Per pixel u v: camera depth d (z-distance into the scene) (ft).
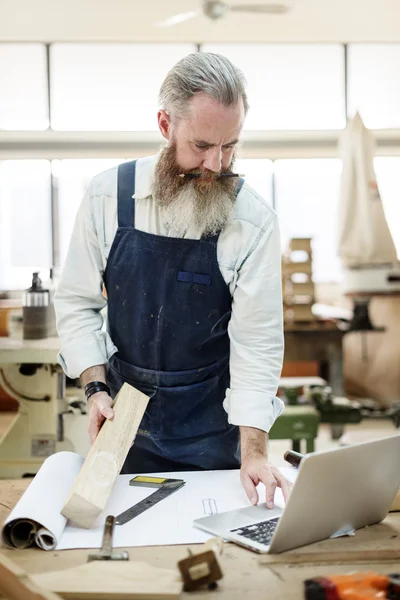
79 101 21.76
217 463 5.41
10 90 21.61
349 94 22.53
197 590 3.32
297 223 23.32
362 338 20.88
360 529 4.10
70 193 22.21
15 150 21.47
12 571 3.09
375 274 20.33
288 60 22.24
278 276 5.10
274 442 16.05
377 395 21.80
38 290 9.99
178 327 5.18
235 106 4.52
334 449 3.55
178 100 4.61
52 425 9.63
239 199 5.07
